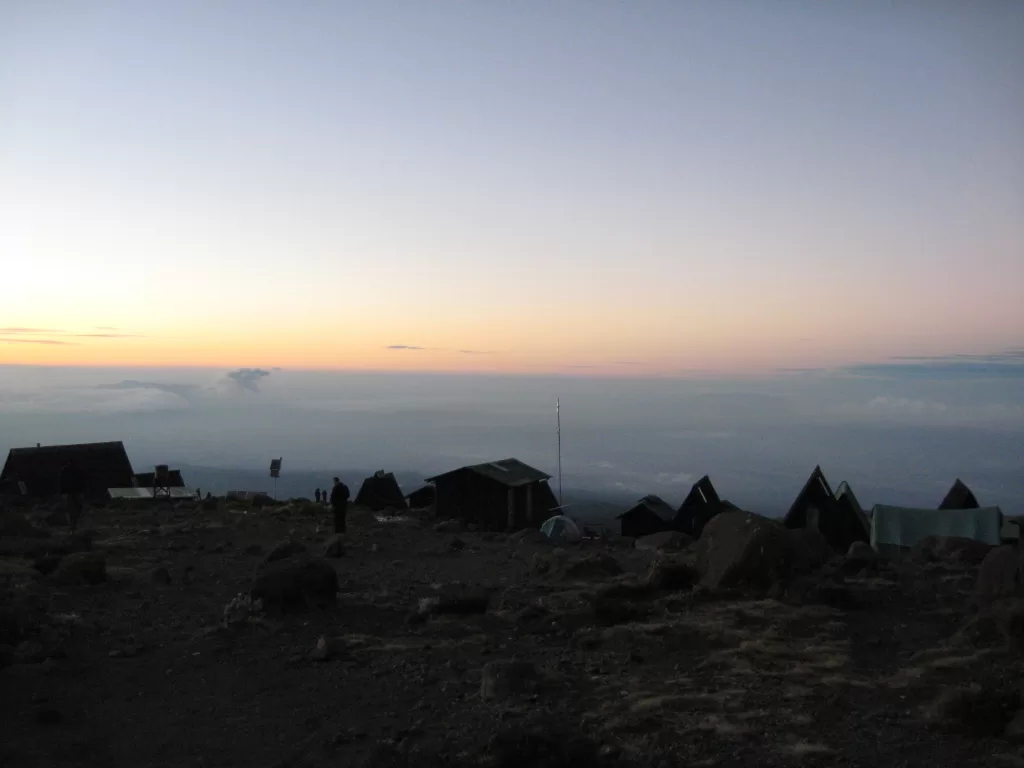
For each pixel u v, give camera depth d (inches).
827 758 331.3
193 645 504.7
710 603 602.9
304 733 367.6
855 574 750.5
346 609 600.4
